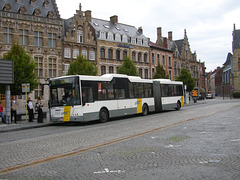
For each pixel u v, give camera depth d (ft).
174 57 213.05
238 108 89.40
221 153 25.00
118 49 155.63
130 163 22.25
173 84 92.89
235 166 20.48
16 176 19.44
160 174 18.92
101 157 24.67
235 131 38.52
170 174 18.85
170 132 39.09
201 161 22.26
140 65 172.04
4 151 29.35
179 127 44.42
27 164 22.65
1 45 106.73
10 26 109.70
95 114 58.39
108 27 157.79
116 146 29.71
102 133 41.09
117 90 66.03
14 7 113.19
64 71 126.41
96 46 142.00
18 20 111.75
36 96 117.19
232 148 27.09
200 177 18.01
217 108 93.09
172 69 207.82
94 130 45.88
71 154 26.32
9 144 34.40
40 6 122.62
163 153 25.64
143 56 175.01
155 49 187.73
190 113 74.90
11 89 80.74
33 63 86.17
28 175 19.62
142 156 24.62
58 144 32.42
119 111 65.72
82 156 25.31
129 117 73.00
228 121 51.16
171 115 71.10
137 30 184.55
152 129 42.63
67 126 57.16
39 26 118.32
